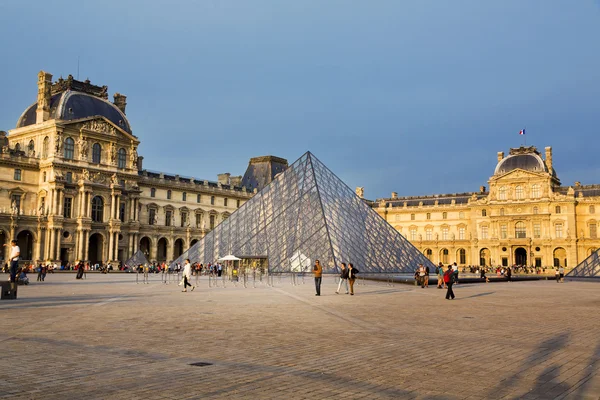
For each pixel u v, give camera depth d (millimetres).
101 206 140500
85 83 147750
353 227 77750
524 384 14961
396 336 23297
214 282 73375
